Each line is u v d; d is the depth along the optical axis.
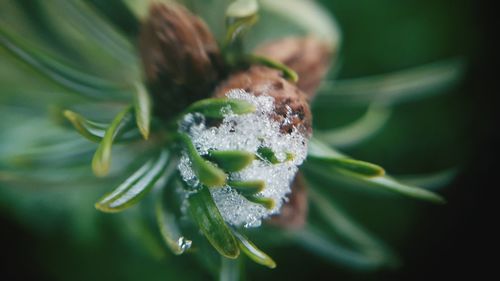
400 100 0.09
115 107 0.08
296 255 0.12
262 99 0.06
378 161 0.12
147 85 0.07
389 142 0.12
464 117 0.12
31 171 0.08
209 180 0.06
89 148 0.07
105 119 0.08
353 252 0.09
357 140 0.09
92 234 0.10
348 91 0.09
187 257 0.08
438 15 0.12
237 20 0.07
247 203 0.06
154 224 0.08
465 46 0.12
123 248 0.11
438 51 0.12
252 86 0.06
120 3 0.07
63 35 0.08
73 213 0.10
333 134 0.09
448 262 0.12
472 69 0.12
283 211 0.07
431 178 0.08
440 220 0.12
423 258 0.12
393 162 0.12
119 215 0.10
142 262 0.11
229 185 0.06
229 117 0.06
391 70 0.12
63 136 0.09
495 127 0.12
